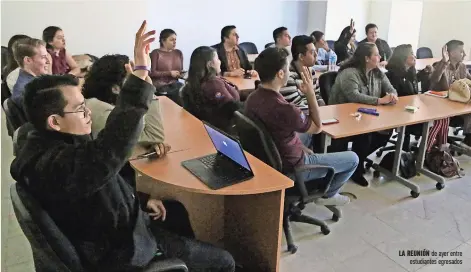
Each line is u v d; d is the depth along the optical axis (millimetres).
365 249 2391
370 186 3205
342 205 2654
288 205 2320
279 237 1874
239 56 4707
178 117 2594
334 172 2285
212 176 1709
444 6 7027
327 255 2326
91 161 1152
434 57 7078
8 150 2973
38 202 1168
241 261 2158
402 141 3154
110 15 5230
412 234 2553
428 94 3650
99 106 1708
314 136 3039
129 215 1355
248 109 2223
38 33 4902
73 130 1233
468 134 3852
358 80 3244
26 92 1194
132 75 1255
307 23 7410
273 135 2170
